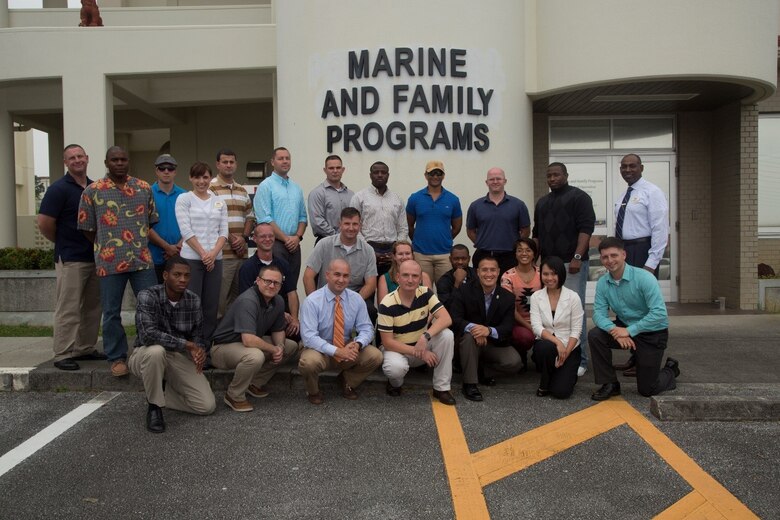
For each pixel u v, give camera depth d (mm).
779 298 9391
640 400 5320
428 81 7805
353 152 7898
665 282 10211
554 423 4828
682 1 7918
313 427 4785
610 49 8117
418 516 3527
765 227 10195
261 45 9484
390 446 4430
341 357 5090
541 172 10102
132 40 9492
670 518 3492
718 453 4293
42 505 3646
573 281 6027
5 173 11617
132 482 3920
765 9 8266
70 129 9531
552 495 3748
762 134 10133
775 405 4883
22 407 5262
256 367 5039
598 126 10156
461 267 5898
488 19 8000
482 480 3936
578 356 5387
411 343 5402
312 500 3701
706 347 6918
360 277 5859
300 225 6551
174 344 4812
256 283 5281
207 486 3867
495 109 8102
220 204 5836
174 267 4855
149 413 4766
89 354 6125
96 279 5984
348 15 7887
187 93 11539
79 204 5512
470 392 5371
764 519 3482
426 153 7828
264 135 13258
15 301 8625
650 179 10195
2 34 9516
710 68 7953
